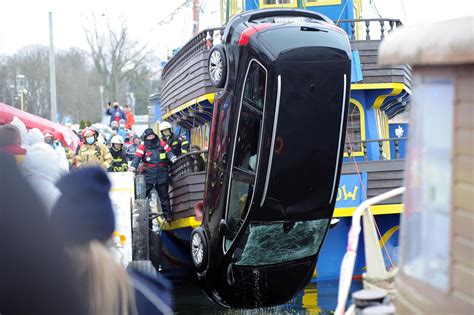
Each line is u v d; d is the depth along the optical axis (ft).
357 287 47.75
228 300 44.70
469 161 12.31
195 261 45.24
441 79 13.00
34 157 22.67
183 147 57.16
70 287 13.97
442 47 11.96
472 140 12.22
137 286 15.15
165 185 54.13
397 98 54.39
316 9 57.26
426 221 13.70
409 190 14.61
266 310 45.55
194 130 64.90
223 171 42.19
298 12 41.88
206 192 44.39
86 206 14.19
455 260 12.73
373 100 53.52
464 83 12.39
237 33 40.52
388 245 50.65
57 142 56.29
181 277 58.18
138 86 203.31
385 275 20.11
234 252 42.27
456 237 12.68
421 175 13.91
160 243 51.39
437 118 13.20
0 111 59.11
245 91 40.34
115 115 110.63
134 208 45.47
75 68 219.00
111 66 195.21
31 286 13.96
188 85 54.70
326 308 45.01
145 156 53.83
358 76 50.98
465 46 11.50
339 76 39.27
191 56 54.80
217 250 43.27
